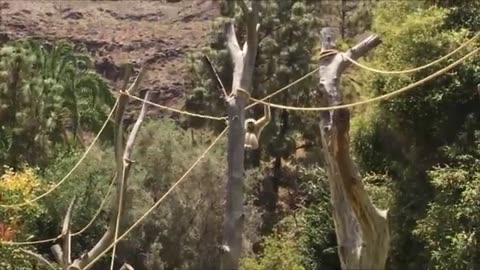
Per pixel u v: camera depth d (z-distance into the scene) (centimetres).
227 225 979
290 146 3725
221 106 3703
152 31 5803
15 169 3081
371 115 2047
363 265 693
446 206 1680
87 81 3412
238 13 3322
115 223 1178
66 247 1246
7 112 3188
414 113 1917
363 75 2319
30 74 3275
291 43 3772
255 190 3612
